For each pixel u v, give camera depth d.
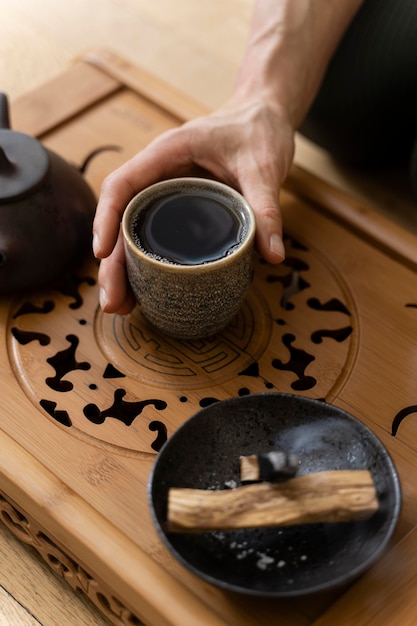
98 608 0.60
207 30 1.02
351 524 0.53
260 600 0.52
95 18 1.03
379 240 0.68
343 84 0.77
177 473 0.54
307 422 0.56
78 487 0.56
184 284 0.57
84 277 0.67
